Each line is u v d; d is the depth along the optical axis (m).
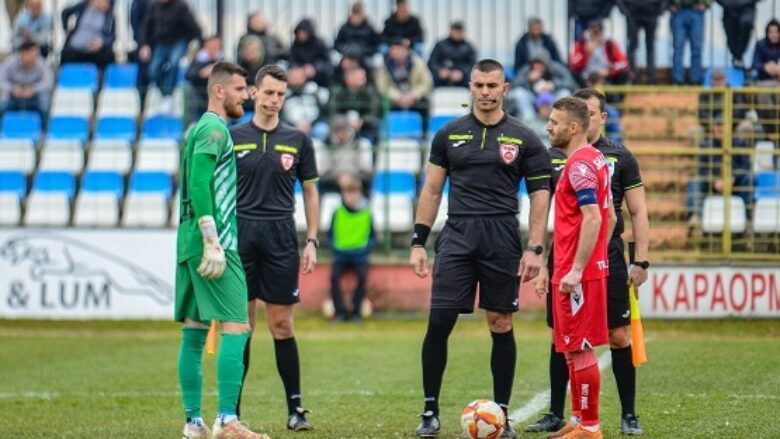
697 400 21.23
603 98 19.12
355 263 35.38
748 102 34.88
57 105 41.03
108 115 40.69
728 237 34.38
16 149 39.66
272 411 21.48
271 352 29.62
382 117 38.34
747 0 36.66
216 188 17.45
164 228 35.84
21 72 40.31
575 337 16.94
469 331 33.59
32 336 33.25
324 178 38.03
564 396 19.16
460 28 39.38
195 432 17.58
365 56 39.12
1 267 36.09
